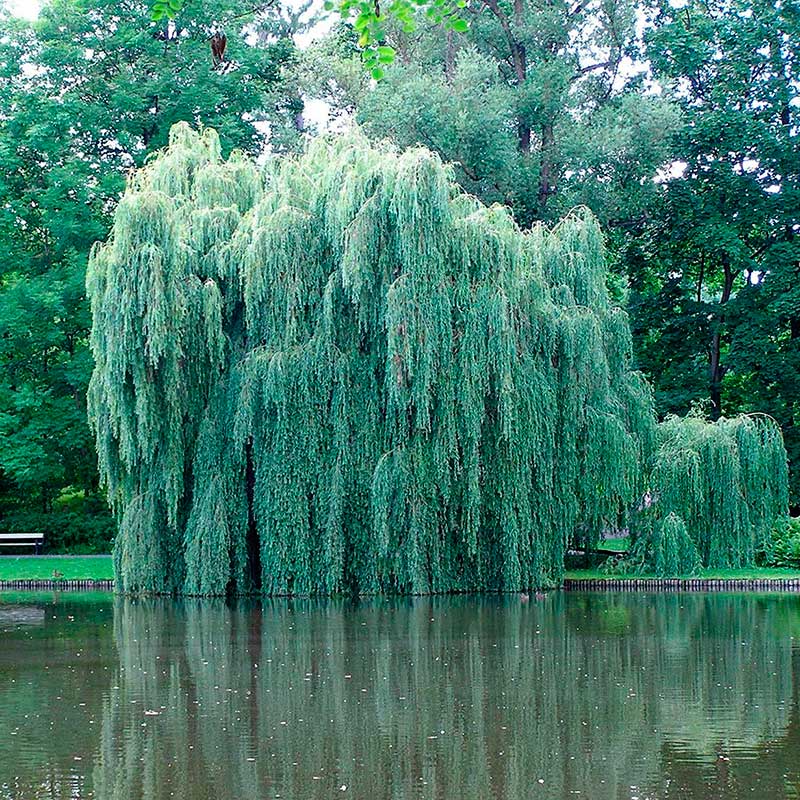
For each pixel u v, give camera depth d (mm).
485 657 20141
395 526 28938
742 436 33094
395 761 13266
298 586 29062
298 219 29141
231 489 29500
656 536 32406
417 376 28094
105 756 13500
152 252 28484
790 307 44625
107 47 45188
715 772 12734
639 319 49625
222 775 12703
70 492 49125
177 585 30172
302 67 54750
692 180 49000
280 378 28609
